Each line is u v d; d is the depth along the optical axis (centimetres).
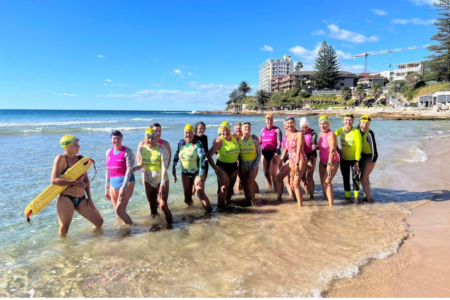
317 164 1074
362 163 637
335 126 3088
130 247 422
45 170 893
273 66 17225
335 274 339
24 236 463
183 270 356
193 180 607
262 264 365
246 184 640
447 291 306
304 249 407
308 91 10994
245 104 13375
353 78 11050
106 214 573
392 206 604
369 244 420
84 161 475
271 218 543
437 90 7325
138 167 538
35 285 329
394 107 7562
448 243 418
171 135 2023
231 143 620
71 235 471
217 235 462
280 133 743
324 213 565
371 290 308
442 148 1403
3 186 722
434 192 689
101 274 350
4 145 1466
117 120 4950
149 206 620
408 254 389
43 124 3453
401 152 1272
